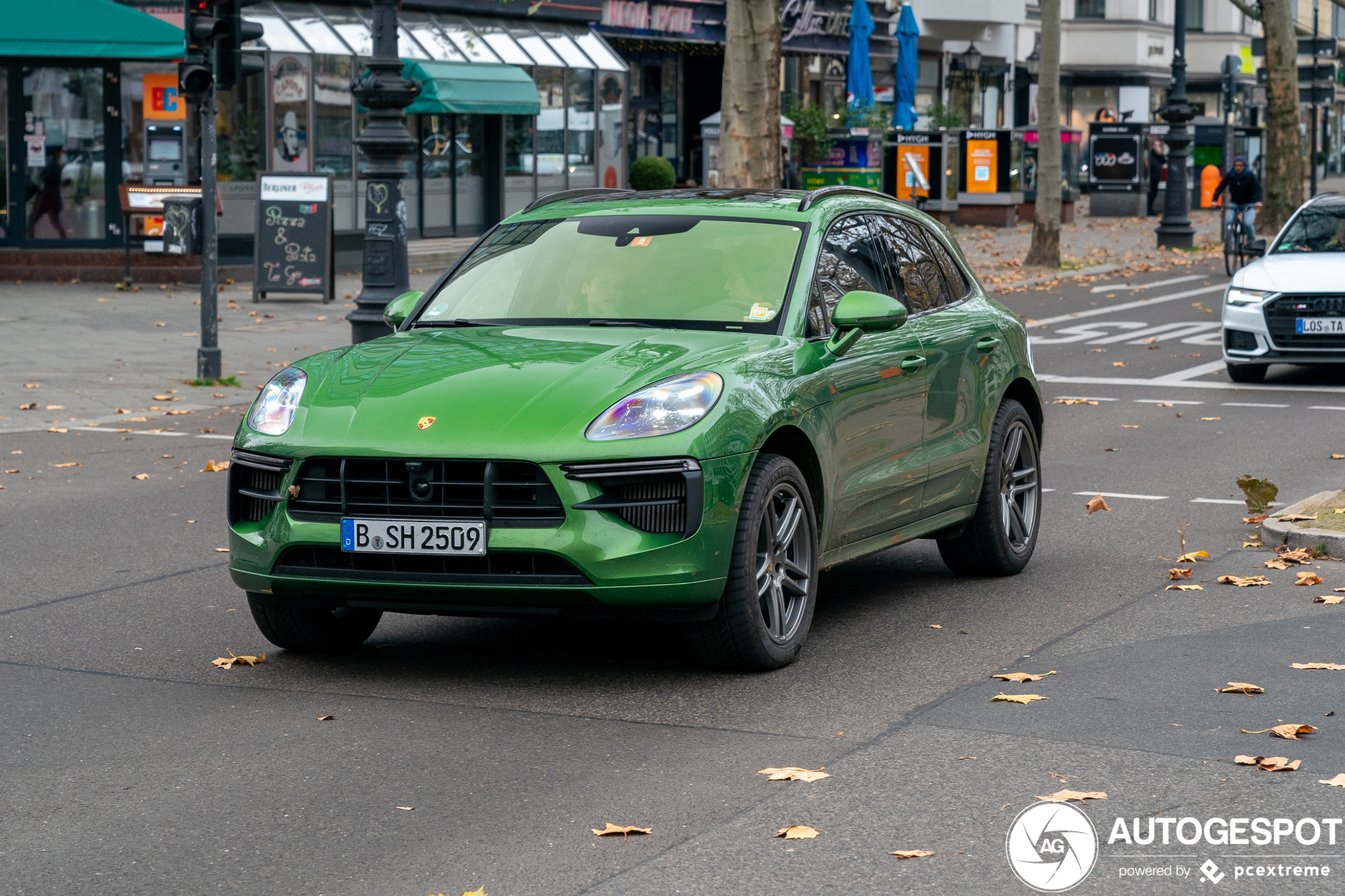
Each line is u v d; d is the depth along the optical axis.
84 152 24.75
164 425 13.27
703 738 5.36
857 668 6.27
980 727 5.45
